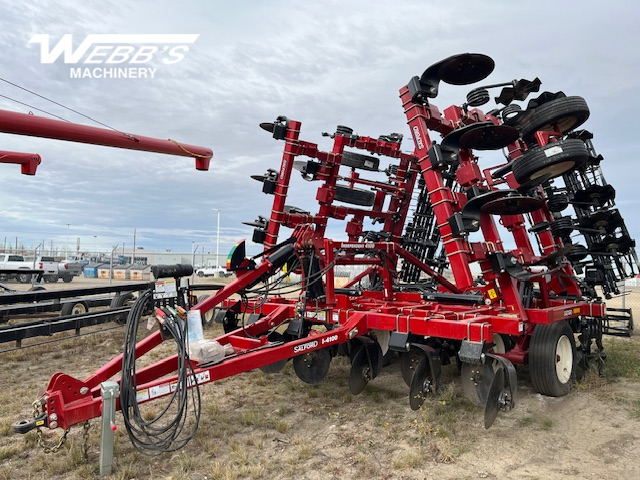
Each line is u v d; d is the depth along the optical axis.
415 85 5.68
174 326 3.84
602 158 6.82
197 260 47.41
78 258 49.31
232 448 3.92
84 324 7.72
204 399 5.19
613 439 4.11
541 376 5.20
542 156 4.97
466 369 4.78
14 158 8.20
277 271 6.25
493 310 5.32
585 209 6.91
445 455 3.76
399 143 8.82
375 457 3.78
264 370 5.95
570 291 6.87
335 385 5.74
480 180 5.45
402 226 8.95
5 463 3.65
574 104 5.48
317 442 4.07
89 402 3.43
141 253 50.59
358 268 17.94
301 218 7.82
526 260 5.75
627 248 6.78
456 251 5.29
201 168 7.75
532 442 4.05
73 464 3.53
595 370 6.12
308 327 6.20
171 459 3.69
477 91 5.65
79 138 5.98
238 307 6.76
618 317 7.21
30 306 8.38
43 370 6.45
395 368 6.65
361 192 8.41
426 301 6.48
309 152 7.89
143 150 6.82
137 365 6.77
